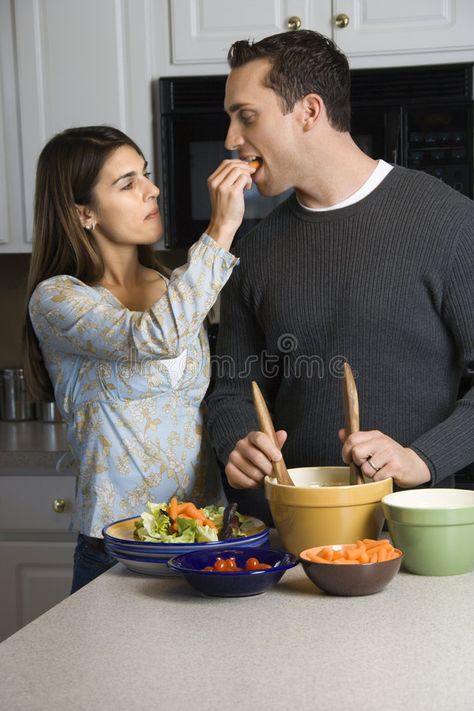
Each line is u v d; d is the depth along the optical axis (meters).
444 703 0.83
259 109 1.51
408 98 2.77
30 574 2.66
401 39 2.77
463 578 1.21
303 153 1.52
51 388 1.85
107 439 1.66
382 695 0.85
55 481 2.63
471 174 2.76
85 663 0.95
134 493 1.66
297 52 1.49
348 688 0.87
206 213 2.90
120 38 2.91
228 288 1.68
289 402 1.60
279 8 2.83
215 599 1.15
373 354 1.52
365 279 1.52
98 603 1.15
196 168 2.88
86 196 1.75
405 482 1.34
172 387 1.67
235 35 2.86
